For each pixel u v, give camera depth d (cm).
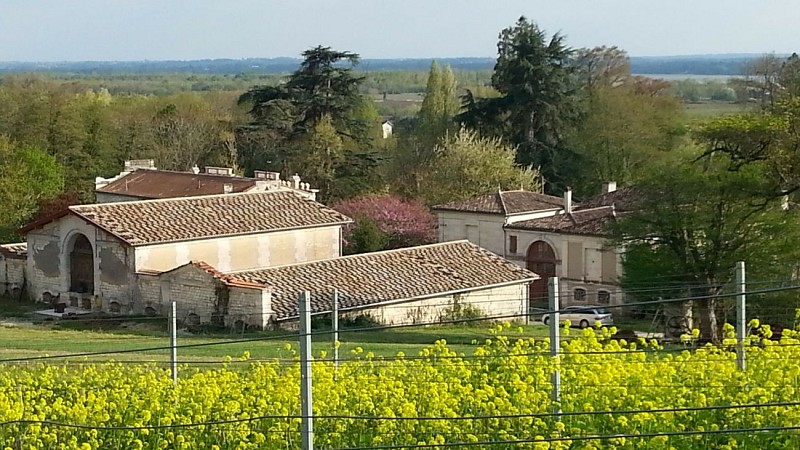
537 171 6731
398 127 9925
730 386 1338
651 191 3847
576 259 5134
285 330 3659
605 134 6981
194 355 2703
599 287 5044
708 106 13162
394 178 7225
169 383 1545
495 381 1450
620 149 6988
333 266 4038
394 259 4191
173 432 1374
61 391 1681
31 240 4434
